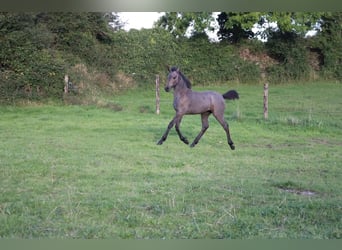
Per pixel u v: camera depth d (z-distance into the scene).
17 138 13.28
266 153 12.26
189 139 13.91
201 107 11.95
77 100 20.95
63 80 21.31
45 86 20.92
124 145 12.55
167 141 13.42
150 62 29.30
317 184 9.04
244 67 31.56
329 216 7.01
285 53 32.22
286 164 10.92
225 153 12.09
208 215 6.86
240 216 6.89
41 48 22.58
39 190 8.01
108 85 26.83
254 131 15.74
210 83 31.14
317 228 6.49
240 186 8.60
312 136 15.33
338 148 13.30
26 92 20.48
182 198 7.66
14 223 6.35
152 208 7.14
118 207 7.11
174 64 30.19
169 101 24.02
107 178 8.95
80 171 9.45
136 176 9.17
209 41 32.28
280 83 32.03
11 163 9.94
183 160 10.95
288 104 23.30
